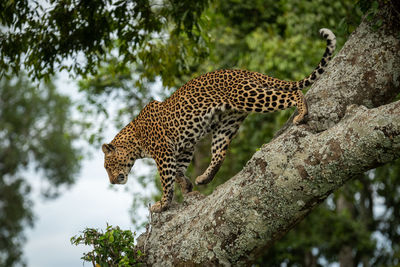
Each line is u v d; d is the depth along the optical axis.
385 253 21.53
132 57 11.86
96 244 7.77
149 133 8.83
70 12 10.68
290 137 6.86
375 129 6.06
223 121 8.55
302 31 16.48
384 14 7.47
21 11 10.48
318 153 6.51
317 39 16.58
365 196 23.53
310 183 6.60
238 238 7.09
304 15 16.64
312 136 6.71
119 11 10.62
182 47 12.18
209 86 8.05
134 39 11.34
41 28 10.77
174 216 8.17
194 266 7.36
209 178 8.68
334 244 20.00
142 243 8.04
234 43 17.03
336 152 6.38
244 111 7.83
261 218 6.93
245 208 6.98
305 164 6.58
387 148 6.05
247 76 7.84
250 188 6.95
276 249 18.61
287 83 7.67
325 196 6.72
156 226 8.14
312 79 7.48
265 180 6.84
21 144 39.62
